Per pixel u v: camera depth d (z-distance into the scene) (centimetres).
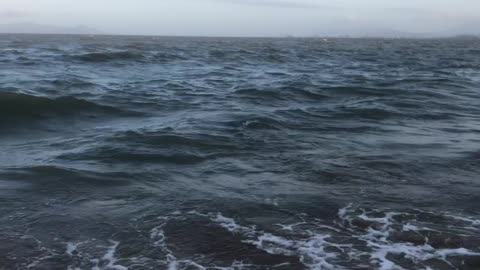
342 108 1694
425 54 6612
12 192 788
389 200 779
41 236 628
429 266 560
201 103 1798
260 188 836
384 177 906
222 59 4556
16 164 948
